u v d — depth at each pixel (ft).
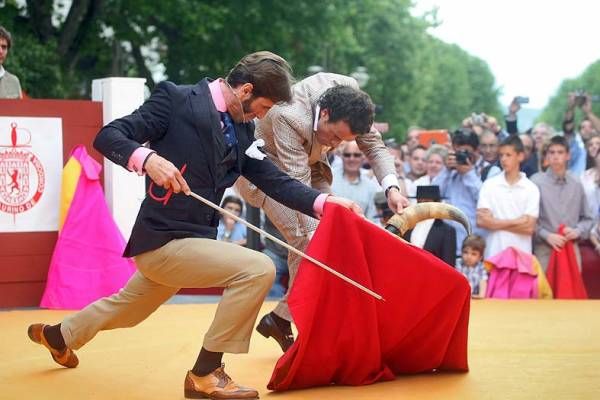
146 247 17.75
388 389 19.13
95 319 19.49
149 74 84.38
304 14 84.33
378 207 36.99
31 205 31.27
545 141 39.01
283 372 18.60
